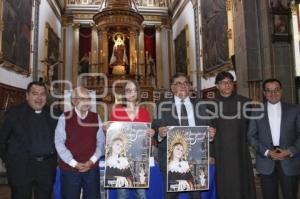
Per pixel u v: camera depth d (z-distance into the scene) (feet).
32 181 11.34
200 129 11.18
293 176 11.53
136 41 62.03
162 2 67.67
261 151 11.59
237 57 29.37
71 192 11.11
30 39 43.16
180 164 10.96
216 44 41.01
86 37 65.67
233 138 11.67
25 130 11.32
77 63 63.10
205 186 11.05
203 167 11.09
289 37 26.48
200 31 49.08
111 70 60.80
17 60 38.04
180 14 60.75
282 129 11.54
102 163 13.84
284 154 11.06
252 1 27.63
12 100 36.86
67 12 64.23
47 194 11.50
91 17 64.80
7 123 11.30
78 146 11.20
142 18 61.46
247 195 11.57
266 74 26.32
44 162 11.45
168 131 11.03
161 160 11.61
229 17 34.88
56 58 58.18
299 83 26.40
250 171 11.78
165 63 66.28
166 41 67.00
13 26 36.42
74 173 11.14
